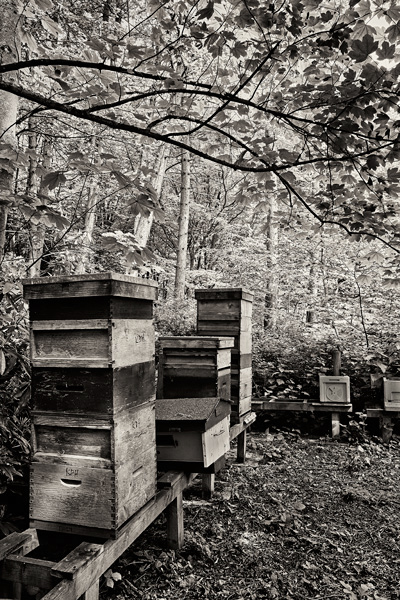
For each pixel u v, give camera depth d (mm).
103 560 2285
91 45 2510
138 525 2623
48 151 6566
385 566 3344
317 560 3385
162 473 3697
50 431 2547
